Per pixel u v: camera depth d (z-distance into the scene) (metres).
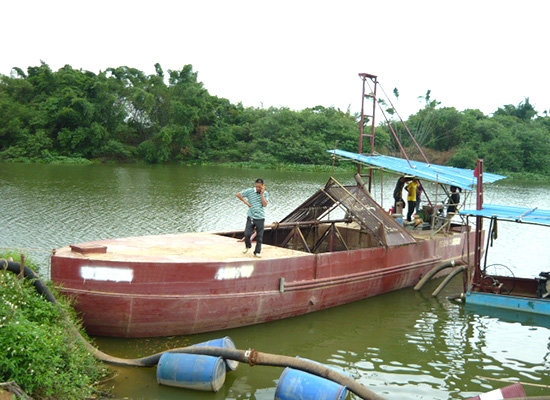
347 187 13.94
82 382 7.36
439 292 14.34
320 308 12.18
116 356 9.12
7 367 6.52
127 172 46.84
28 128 60.75
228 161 65.00
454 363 9.85
